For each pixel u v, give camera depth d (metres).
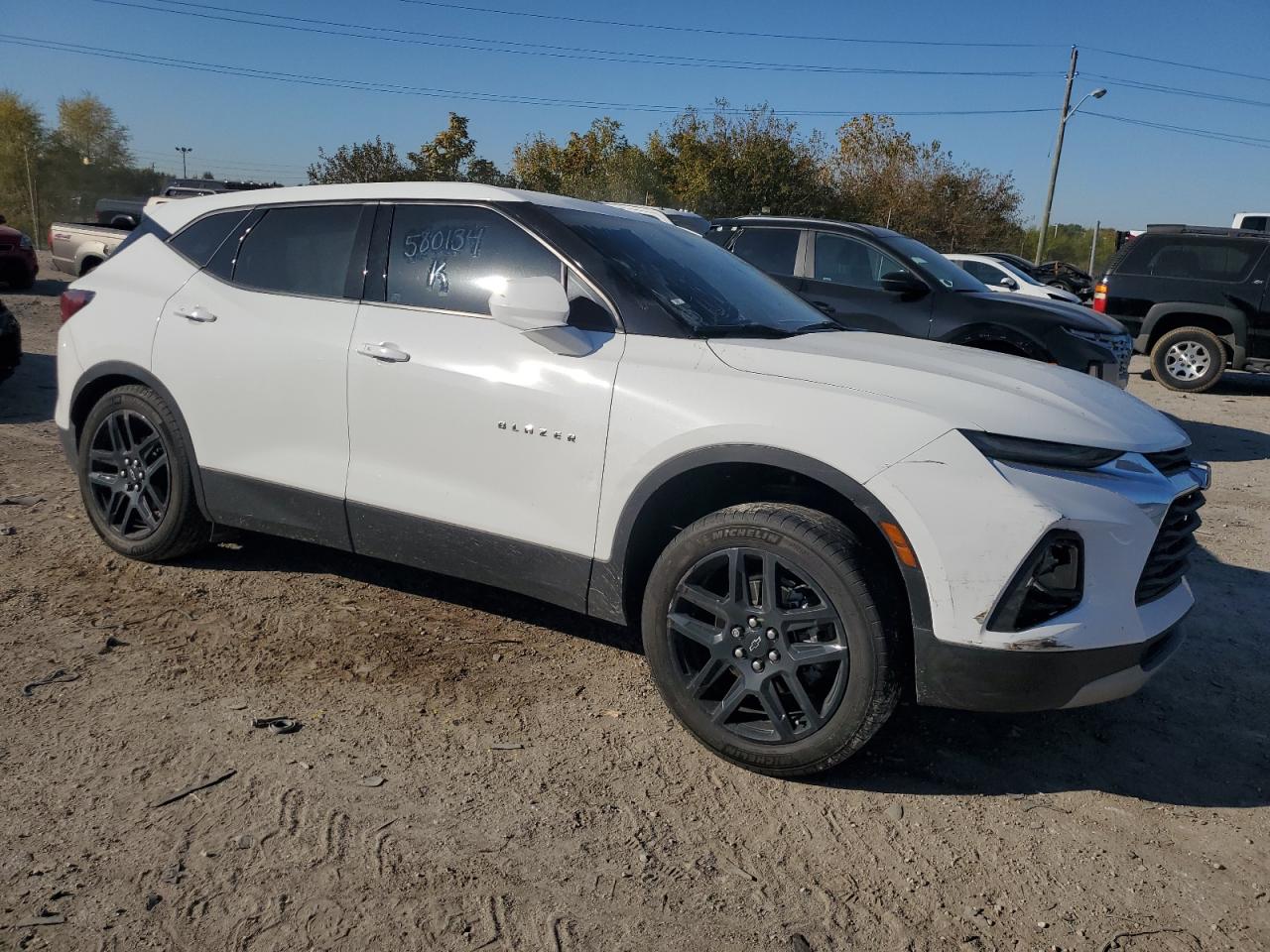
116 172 62.59
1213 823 2.94
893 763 3.18
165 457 4.25
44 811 2.62
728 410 2.98
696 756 3.13
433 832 2.65
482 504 3.45
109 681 3.38
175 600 4.09
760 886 2.53
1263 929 2.47
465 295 3.58
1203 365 12.55
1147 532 2.81
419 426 3.55
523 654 3.79
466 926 2.30
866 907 2.47
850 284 8.25
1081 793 3.07
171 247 4.36
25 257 15.82
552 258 3.47
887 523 2.76
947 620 2.72
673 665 3.11
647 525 3.22
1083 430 2.86
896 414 2.83
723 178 35.44
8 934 2.16
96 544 4.67
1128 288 12.83
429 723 3.23
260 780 2.84
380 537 3.71
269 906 2.32
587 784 2.93
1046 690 2.74
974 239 42.53
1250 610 4.72
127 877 2.39
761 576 2.95
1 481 5.64
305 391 3.80
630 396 3.14
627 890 2.48
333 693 3.39
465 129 33.66
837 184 43.25
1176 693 3.81
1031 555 2.66
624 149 39.31
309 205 4.05
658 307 3.31
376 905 2.35
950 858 2.70
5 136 55.97
